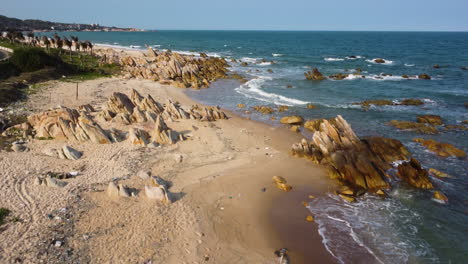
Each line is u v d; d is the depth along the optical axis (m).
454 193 22.92
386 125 37.53
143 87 55.94
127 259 15.33
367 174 24.38
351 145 28.73
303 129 36.56
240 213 20.19
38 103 39.59
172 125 35.38
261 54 125.00
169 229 17.83
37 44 102.06
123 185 21.69
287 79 67.81
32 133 29.86
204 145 30.41
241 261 16.02
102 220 18.05
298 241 17.80
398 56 116.88
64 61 70.00
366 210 20.92
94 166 24.61
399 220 19.81
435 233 18.58
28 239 15.98
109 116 35.31
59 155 25.64
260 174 25.47
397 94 53.16
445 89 56.91
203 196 21.67
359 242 17.75
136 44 181.38
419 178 24.20
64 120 29.33
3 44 90.94
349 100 49.53
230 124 37.75
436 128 36.22
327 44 193.25
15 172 22.53
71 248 15.70
